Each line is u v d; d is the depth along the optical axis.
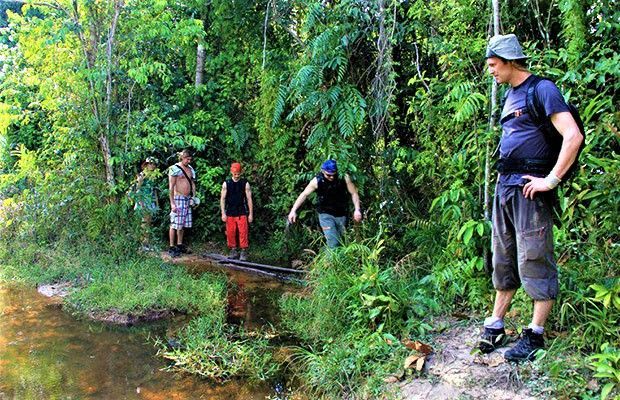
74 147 7.05
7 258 7.07
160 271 6.31
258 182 8.30
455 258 4.31
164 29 6.85
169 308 5.34
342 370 3.71
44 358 4.25
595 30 3.81
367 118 6.00
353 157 5.83
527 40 4.58
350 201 6.15
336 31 5.68
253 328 4.91
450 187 4.54
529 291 3.04
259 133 7.92
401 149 5.53
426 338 3.81
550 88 2.86
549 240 2.99
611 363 2.78
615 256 3.41
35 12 7.45
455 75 4.46
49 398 3.60
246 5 7.52
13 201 7.81
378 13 5.57
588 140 3.44
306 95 5.96
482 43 4.19
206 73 8.69
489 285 4.02
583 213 3.56
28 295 5.84
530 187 2.91
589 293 3.36
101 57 6.81
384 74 5.56
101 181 6.89
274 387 3.80
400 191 5.78
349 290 4.49
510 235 3.16
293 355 4.30
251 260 7.57
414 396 3.22
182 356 4.24
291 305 5.34
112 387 3.77
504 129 3.11
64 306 5.45
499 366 3.19
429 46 5.16
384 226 5.52
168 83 7.88
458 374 3.25
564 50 3.79
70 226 7.00
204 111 8.41
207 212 8.38
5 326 4.94
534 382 2.98
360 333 4.15
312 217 7.29
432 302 4.16
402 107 5.95
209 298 5.53
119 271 6.15
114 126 6.93
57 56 6.80
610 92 3.82
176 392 3.71
